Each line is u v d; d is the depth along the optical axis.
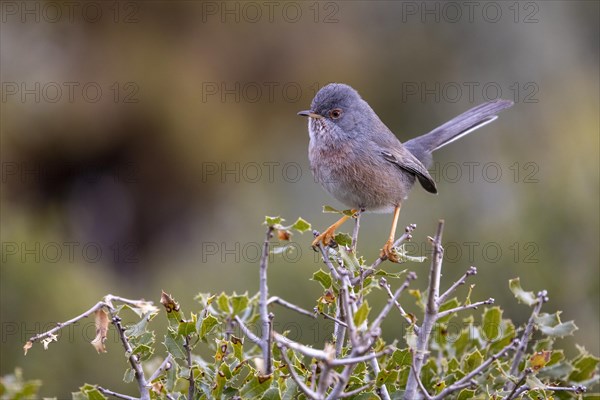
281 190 17.38
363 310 4.09
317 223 15.61
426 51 19.36
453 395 5.51
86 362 10.10
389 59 19.62
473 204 12.38
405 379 5.50
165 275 13.59
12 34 19.88
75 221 20.08
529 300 5.27
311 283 10.73
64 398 9.88
